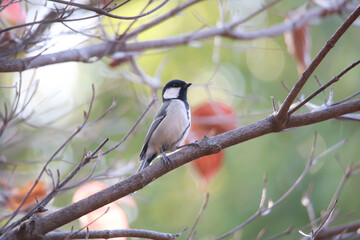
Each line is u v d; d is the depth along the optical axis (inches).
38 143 387.9
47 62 291.3
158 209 473.1
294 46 428.1
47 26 266.5
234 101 534.0
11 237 221.1
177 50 549.0
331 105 268.4
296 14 455.8
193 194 475.8
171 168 249.8
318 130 480.7
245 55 558.3
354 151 454.6
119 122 415.2
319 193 447.5
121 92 470.3
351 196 437.1
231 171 474.3
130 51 363.3
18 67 260.4
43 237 224.1
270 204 285.4
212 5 562.6
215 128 343.6
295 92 242.5
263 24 563.8
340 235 284.8
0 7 238.1
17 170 401.4
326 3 464.8
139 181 240.7
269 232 438.6
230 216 454.3
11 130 358.6
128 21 406.9
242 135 255.4
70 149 419.2
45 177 367.9
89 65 530.3
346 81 504.4
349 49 517.3
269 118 258.8
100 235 233.6
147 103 397.1
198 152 252.7
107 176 304.3
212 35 410.6
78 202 230.5
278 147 481.1
